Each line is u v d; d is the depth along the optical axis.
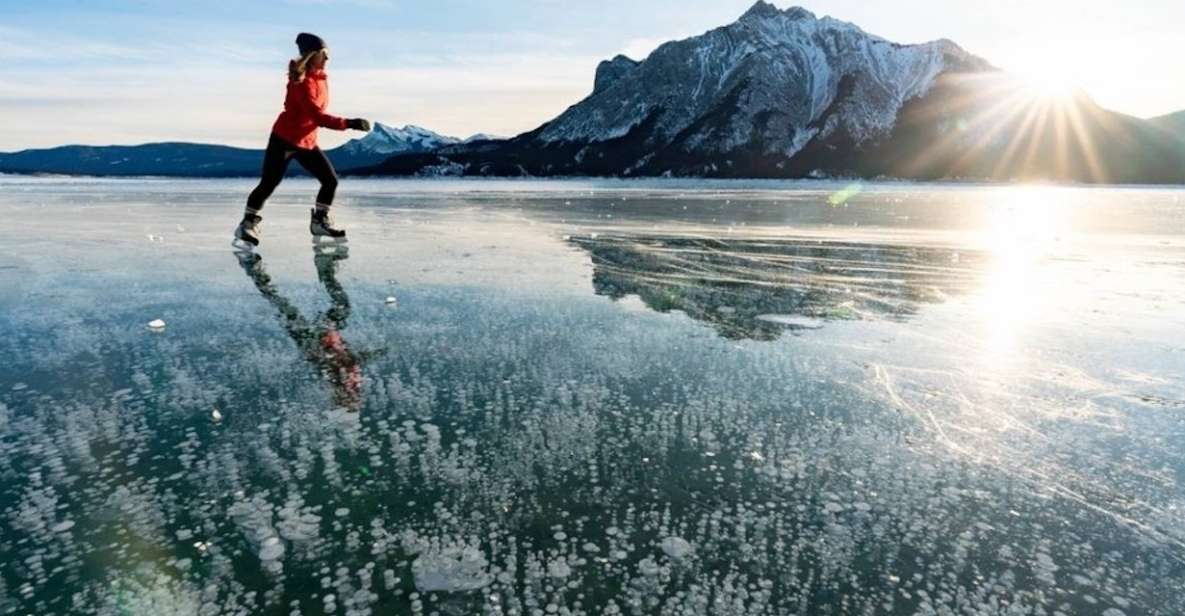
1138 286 4.63
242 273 4.82
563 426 2.13
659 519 1.61
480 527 1.56
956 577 1.41
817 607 1.31
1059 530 1.59
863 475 1.84
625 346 3.03
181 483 1.74
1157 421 2.22
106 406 2.24
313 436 2.03
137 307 3.68
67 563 1.41
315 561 1.43
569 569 1.41
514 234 7.88
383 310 3.67
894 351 2.99
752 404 2.35
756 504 1.68
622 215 11.62
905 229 9.38
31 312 3.54
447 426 2.12
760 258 5.91
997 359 2.89
